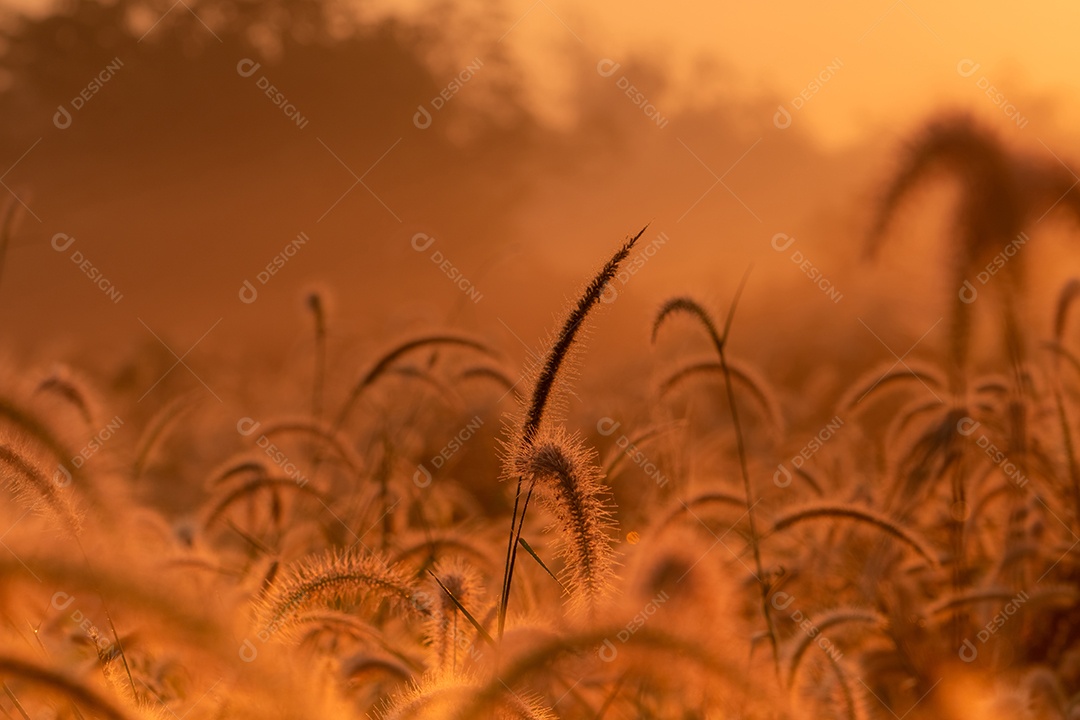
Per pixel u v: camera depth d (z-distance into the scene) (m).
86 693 1.81
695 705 3.24
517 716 2.31
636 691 3.48
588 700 3.46
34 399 3.15
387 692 3.44
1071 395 6.64
